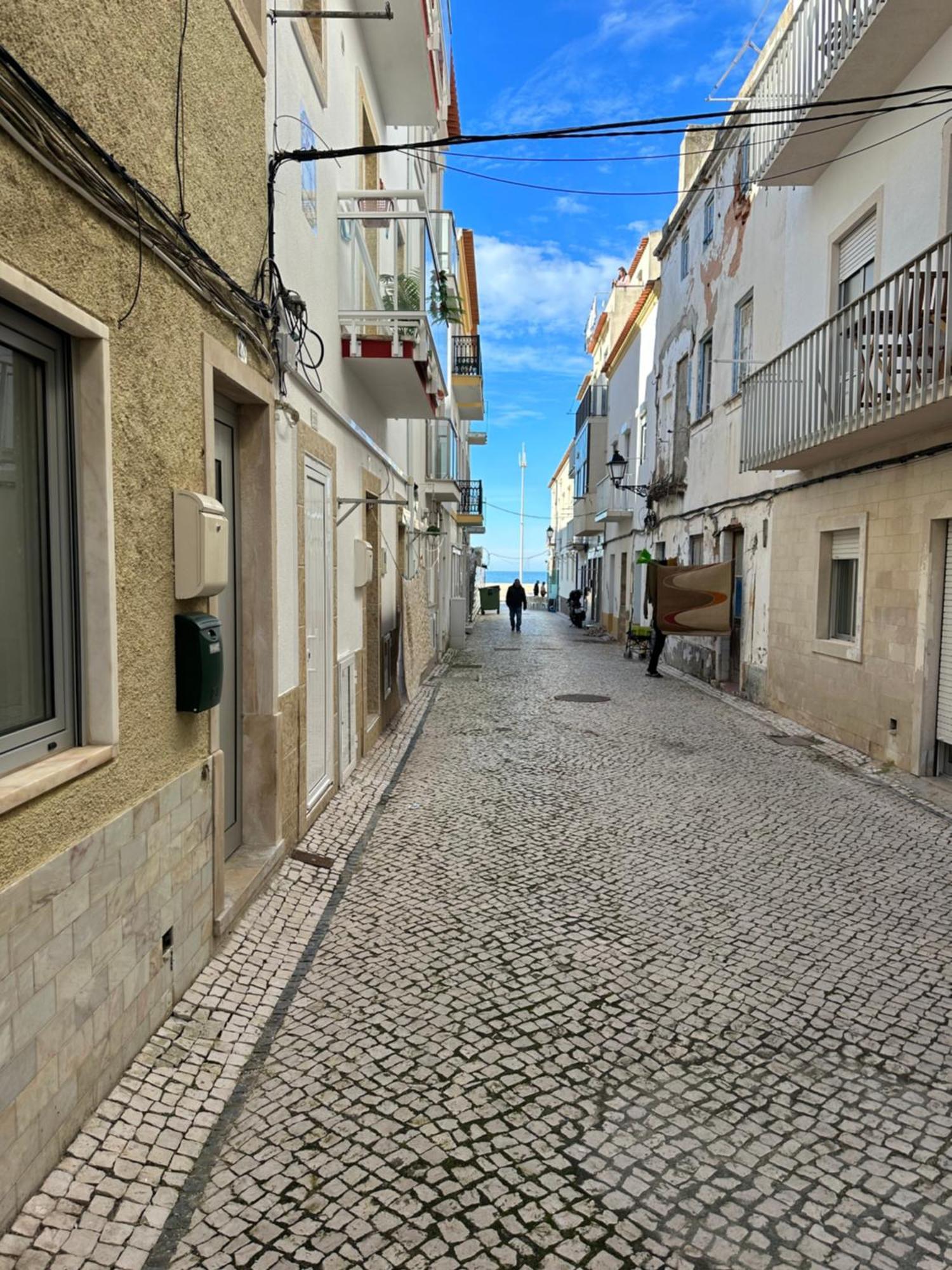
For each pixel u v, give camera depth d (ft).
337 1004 11.37
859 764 26.68
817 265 32.40
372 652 29.66
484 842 18.62
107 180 8.27
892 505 26.43
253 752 15.57
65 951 7.68
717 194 47.93
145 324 9.45
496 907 14.84
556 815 20.79
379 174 28.81
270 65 15.20
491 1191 7.80
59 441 8.14
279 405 15.52
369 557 25.54
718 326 47.37
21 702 7.66
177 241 10.08
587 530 95.14
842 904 15.14
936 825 20.24
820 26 27.58
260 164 14.28
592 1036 10.59
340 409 21.84
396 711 34.71
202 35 11.43
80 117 7.94
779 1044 10.46
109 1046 8.66
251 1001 11.23
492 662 59.26
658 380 65.10
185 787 10.78
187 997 10.84
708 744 29.96
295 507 17.11
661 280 64.13
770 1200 7.76
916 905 15.12
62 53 7.55
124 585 8.96
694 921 14.32
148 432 9.56
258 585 15.24
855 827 20.04
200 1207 7.56
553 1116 8.96
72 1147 7.84
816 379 28.78
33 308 7.27
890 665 26.48
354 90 23.81
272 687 15.47
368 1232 7.27
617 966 12.55
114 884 8.70
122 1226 7.19
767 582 38.09
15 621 7.55
